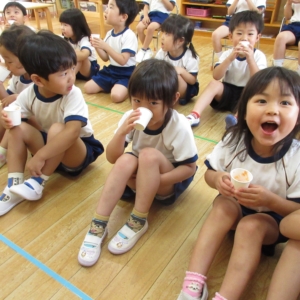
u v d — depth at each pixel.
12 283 0.96
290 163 0.90
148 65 1.01
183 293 0.88
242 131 0.97
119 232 1.10
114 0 2.31
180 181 1.15
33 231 1.16
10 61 1.43
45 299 0.92
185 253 1.07
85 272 1.00
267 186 0.95
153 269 1.02
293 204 0.90
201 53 3.59
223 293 0.82
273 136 0.84
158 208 1.28
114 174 1.07
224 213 0.94
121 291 0.94
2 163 1.50
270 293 0.79
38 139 1.33
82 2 4.84
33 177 1.27
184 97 2.25
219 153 1.03
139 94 0.97
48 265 1.02
